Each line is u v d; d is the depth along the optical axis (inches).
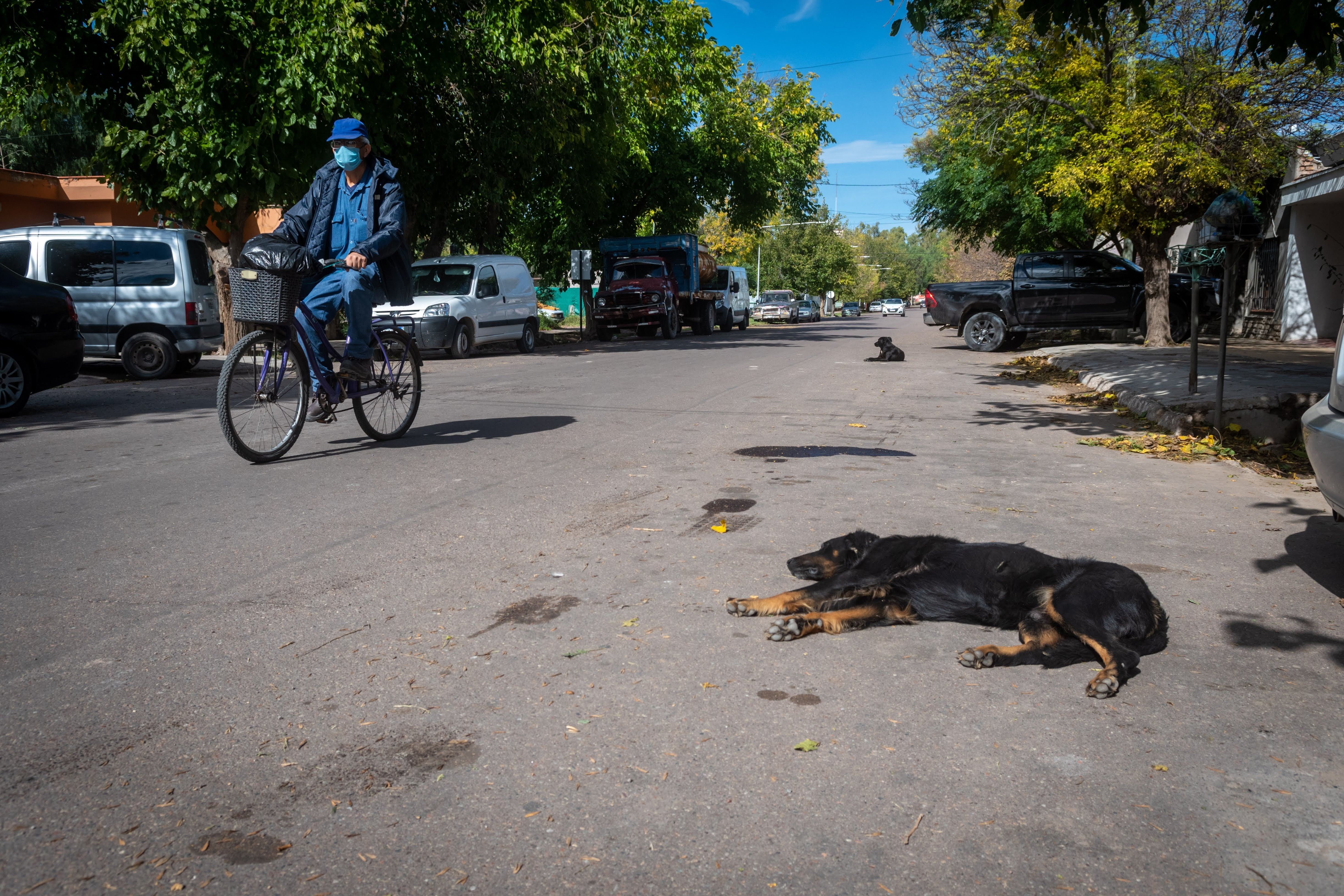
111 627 133.5
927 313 798.5
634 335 1151.0
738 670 120.1
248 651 124.9
